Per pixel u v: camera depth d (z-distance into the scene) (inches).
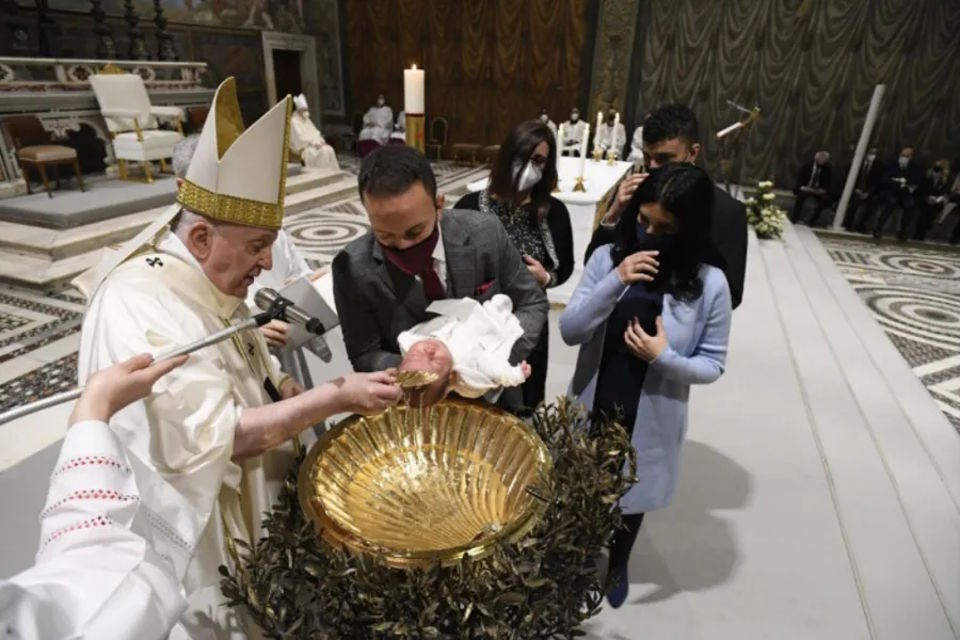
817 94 361.4
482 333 46.4
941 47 330.3
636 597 75.7
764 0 354.0
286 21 433.1
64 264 181.2
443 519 40.8
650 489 64.0
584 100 419.2
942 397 147.9
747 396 128.9
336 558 33.5
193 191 37.0
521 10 412.5
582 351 68.0
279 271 79.0
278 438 38.4
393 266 48.2
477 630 33.2
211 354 38.5
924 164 351.6
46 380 122.5
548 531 37.8
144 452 34.9
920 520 95.3
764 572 81.3
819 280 226.2
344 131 487.2
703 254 59.6
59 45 276.5
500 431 46.1
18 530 65.4
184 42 354.0
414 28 442.3
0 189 227.8
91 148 285.6
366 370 51.3
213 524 40.4
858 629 73.0
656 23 379.9
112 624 21.7
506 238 55.5
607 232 72.9
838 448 113.4
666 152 74.2
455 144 453.1
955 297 227.1
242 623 42.4
